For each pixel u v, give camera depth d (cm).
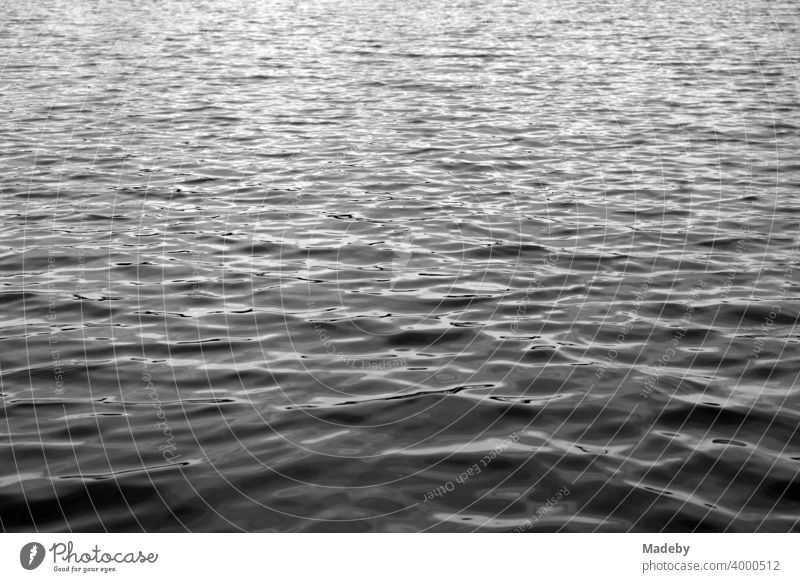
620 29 3198
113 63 2462
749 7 3922
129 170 1462
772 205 1288
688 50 2719
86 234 1152
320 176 1427
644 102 1997
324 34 3045
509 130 1739
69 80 2220
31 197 1315
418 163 1506
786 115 1883
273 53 2630
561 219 1220
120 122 1797
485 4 4022
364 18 3506
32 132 1714
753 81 2248
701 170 1478
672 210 1262
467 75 2289
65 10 3675
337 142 1641
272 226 1182
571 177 1431
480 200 1307
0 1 3988
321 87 2141
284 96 2038
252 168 1474
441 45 2800
